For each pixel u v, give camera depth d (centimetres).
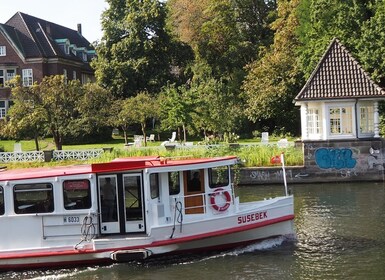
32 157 3784
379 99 3234
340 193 2789
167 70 6197
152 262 1645
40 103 3900
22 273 1620
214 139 3969
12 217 1667
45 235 1673
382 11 3784
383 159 3203
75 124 4103
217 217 1697
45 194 1670
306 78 4553
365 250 1686
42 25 6906
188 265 1595
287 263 1574
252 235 1741
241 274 1492
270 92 5131
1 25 6222
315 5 4466
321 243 1775
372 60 3769
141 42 6100
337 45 3441
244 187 3173
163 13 6203
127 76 5956
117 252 1617
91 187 1661
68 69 6706
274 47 5450
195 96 4562
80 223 1662
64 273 1598
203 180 1723
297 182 3241
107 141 5453
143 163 1666
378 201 2500
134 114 4422
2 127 3981
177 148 3581
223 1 6169
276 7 6550
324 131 3262
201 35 6222
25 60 6197
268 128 5534
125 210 1672
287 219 1775
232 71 6181
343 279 1421
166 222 1681
